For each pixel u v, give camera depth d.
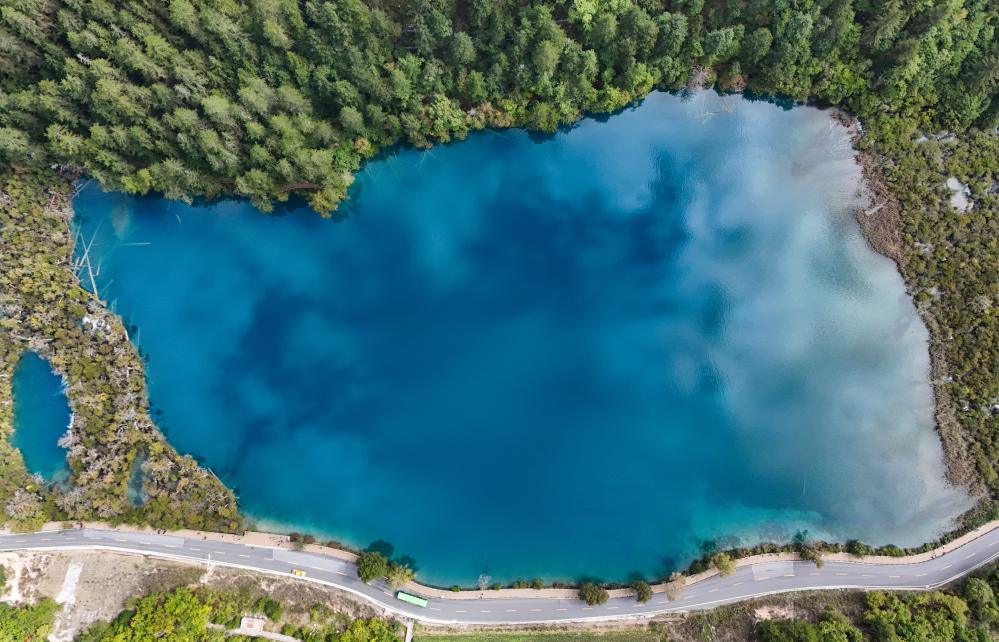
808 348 99.50
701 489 95.31
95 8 84.25
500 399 100.25
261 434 97.00
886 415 95.25
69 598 84.94
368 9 89.44
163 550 88.88
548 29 91.44
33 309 94.69
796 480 94.50
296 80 94.00
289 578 88.75
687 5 94.69
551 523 94.44
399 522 94.00
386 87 96.12
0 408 91.56
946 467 91.75
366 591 88.69
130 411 93.31
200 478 92.06
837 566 88.50
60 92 89.25
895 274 98.62
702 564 89.94
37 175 97.94
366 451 97.31
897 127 99.69
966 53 93.75
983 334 93.06
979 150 98.12
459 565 92.00
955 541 88.44
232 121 91.00
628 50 96.62
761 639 83.12
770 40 96.38
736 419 97.81
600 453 97.56
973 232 96.12
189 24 86.38
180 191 99.50
